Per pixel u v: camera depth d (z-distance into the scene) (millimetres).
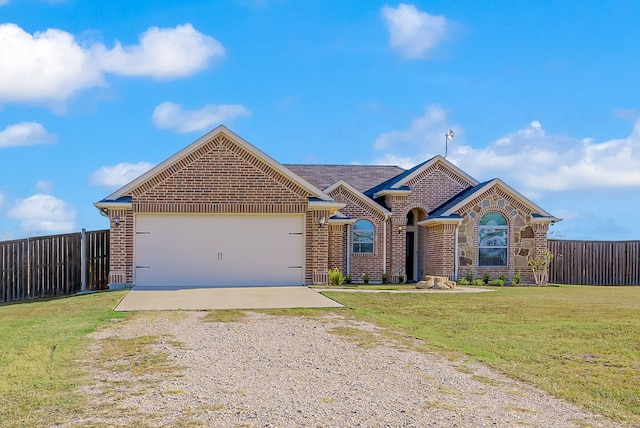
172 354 8992
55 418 6000
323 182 27609
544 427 5840
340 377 7676
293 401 6582
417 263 27719
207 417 6012
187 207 19250
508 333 11039
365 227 25844
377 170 29766
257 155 19469
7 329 11484
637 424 5988
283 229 19766
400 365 8359
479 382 7469
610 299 17109
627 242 27500
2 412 6199
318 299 15781
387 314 13453
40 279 20562
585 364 8508
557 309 14523
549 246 26922
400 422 5906
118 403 6484
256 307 14281
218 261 19469
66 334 10641
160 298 15984
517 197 24531
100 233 20844
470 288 20766
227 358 8758
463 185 26766
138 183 19062
